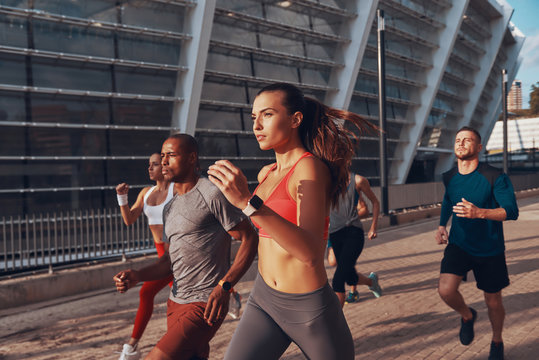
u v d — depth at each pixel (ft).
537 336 13.06
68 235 22.57
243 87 63.72
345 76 74.38
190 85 54.65
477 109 138.51
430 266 24.20
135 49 52.08
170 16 53.52
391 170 96.22
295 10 67.92
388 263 25.50
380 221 42.04
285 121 5.32
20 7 44.37
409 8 87.04
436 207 53.98
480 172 10.55
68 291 20.35
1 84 44.14
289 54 67.26
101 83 50.47
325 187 5.26
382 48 44.04
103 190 51.42
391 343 12.87
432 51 96.84
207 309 6.81
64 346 13.70
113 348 13.37
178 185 8.07
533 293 17.83
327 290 5.64
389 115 90.63
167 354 6.90
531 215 51.19
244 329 5.96
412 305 16.67
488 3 111.14
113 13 50.06
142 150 54.19
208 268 7.67
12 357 12.92
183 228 7.61
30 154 46.80
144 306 10.22
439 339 13.05
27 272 20.26
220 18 59.52
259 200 4.27
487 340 12.85
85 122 49.96
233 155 62.90
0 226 20.88
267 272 5.83
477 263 10.55
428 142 107.34
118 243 24.30
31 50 44.86
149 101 54.24
